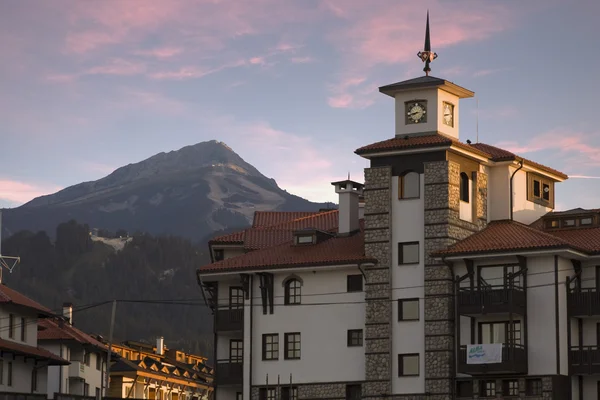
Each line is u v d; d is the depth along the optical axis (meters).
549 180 103.25
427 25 99.81
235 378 97.38
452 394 89.19
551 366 86.31
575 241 90.56
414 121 96.06
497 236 90.62
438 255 89.69
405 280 92.06
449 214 91.50
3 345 98.50
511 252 87.19
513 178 97.50
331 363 93.81
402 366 91.19
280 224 106.19
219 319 98.56
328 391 93.44
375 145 94.75
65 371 122.94
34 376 107.44
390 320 91.88
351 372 93.06
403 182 93.69
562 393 86.31
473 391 88.75
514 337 87.81
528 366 87.06
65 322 135.25
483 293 87.75
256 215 112.50
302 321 95.25
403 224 92.88
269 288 96.38
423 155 93.12
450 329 89.94
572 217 94.50
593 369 86.69
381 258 92.94
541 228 95.50
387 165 94.12
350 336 93.81
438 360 89.75
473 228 94.25
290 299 96.00
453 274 90.62
